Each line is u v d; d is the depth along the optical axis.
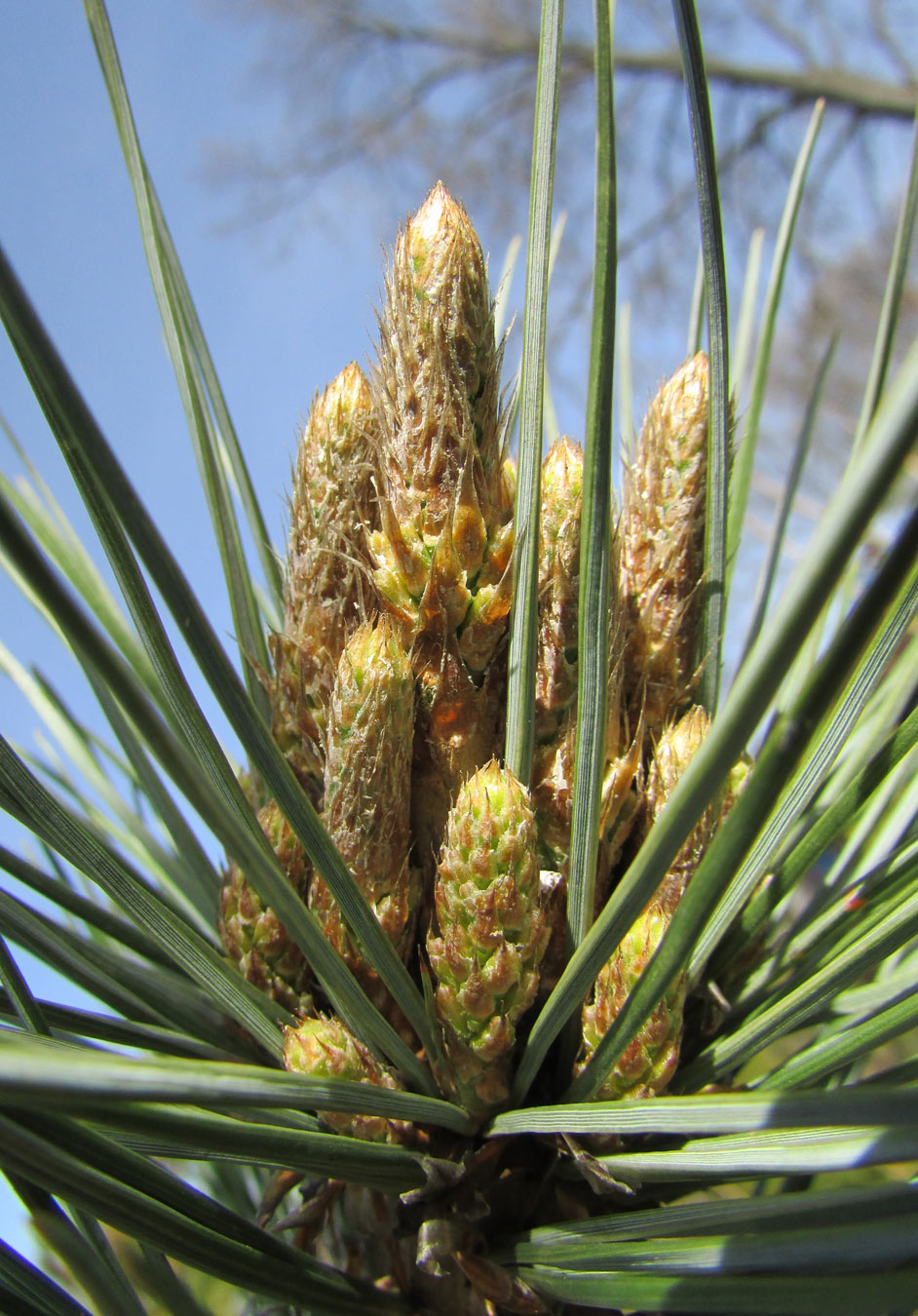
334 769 0.13
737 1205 0.11
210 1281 0.22
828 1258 0.10
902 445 0.08
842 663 0.09
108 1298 0.10
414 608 0.13
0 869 0.13
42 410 0.10
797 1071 0.12
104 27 0.13
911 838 0.13
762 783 0.09
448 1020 0.12
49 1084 0.08
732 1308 0.10
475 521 0.13
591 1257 0.12
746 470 0.16
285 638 0.14
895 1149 0.10
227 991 0.12
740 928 0.14
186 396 0.13
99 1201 0.10
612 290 0.11
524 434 0.12
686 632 0.14
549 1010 0.11
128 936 0.14
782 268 0.16
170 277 0.14
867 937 0.12
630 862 0.14
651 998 0.11
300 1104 0.10
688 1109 0.10
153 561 0.10
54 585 0.08
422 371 0.13
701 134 0.12
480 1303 0.13
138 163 0.13
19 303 0.09
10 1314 0.11
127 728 0.15
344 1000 0.12
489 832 0.12
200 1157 0.11
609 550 0.12
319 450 0.14
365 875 0.13
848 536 0.08
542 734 0.13
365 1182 0.12
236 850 0.10
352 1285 0.12
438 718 0.13
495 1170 0.13
